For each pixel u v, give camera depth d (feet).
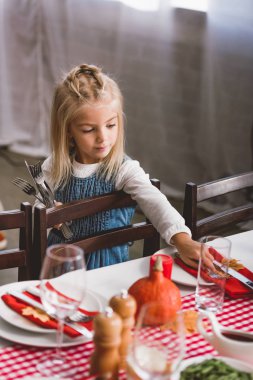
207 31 11.41
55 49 14.12
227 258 4.61
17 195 12.85
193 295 4.79
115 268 5.13
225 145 11.82
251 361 3.86
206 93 11.78
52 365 3.88
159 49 12.19
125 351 3.79
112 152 6.32
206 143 12.09
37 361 3.95
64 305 3.76
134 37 12.51
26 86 14.94
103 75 6.12
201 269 4.55
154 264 4.36
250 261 5.42
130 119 13.03
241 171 11.78
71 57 13.85
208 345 4.16
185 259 5.18
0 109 15.37
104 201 5.87
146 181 6.20
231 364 3.74
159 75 12.35
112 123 6.07
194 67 11.84
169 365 3.34
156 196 5.95
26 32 14.43
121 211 6.61
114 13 12.72
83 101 5.92
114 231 5.99
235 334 4.00
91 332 4.16
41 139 15.21
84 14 13.26
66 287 3.78
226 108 11.59
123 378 3.78
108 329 3.56
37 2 14.06
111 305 3.81
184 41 11.82
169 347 3.38
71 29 13.62
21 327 4.17
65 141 6.25
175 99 12.28
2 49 14.78
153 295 4.27
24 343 4.06
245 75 11.22
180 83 12.12
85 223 6.48
